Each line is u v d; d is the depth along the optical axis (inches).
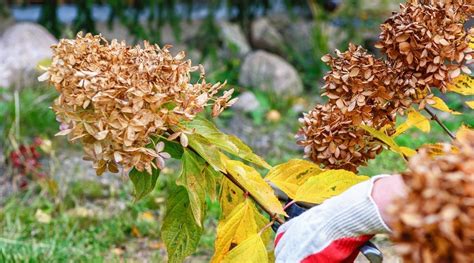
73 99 106.4
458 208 75.5
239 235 111.0
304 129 118.8
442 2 110.3
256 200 109.6
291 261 91.7
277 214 109.6
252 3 392.5
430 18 109.8
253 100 335.6
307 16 394.9
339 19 386.0
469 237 75.0
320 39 379.2
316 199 106.2
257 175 111.0
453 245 75.5
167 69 108.2
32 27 334.3
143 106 105.3
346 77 112.9
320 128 116.0
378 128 115.3
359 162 116.9
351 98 113.6
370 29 380.8
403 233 78.0
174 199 114.3
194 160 109.8
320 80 366.9
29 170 259.1
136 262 210.5
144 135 105.8
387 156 264.1
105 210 242.2
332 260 89.1
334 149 115.0
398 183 85.7
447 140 285.0
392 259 185.8
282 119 327.0
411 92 111.2
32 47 324.5
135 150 105.6
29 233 223.8
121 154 106.1
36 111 293.9
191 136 109.8
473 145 80.6
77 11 355.6
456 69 111.0
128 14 367.6
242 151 114.7
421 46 109.7
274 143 303.0
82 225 232.2
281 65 356.8
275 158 287.3
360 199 87.2
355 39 378.9
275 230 111.4
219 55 371.6
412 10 110.7
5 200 248.5
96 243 216.8
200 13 384.8
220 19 386.9
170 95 107.0
